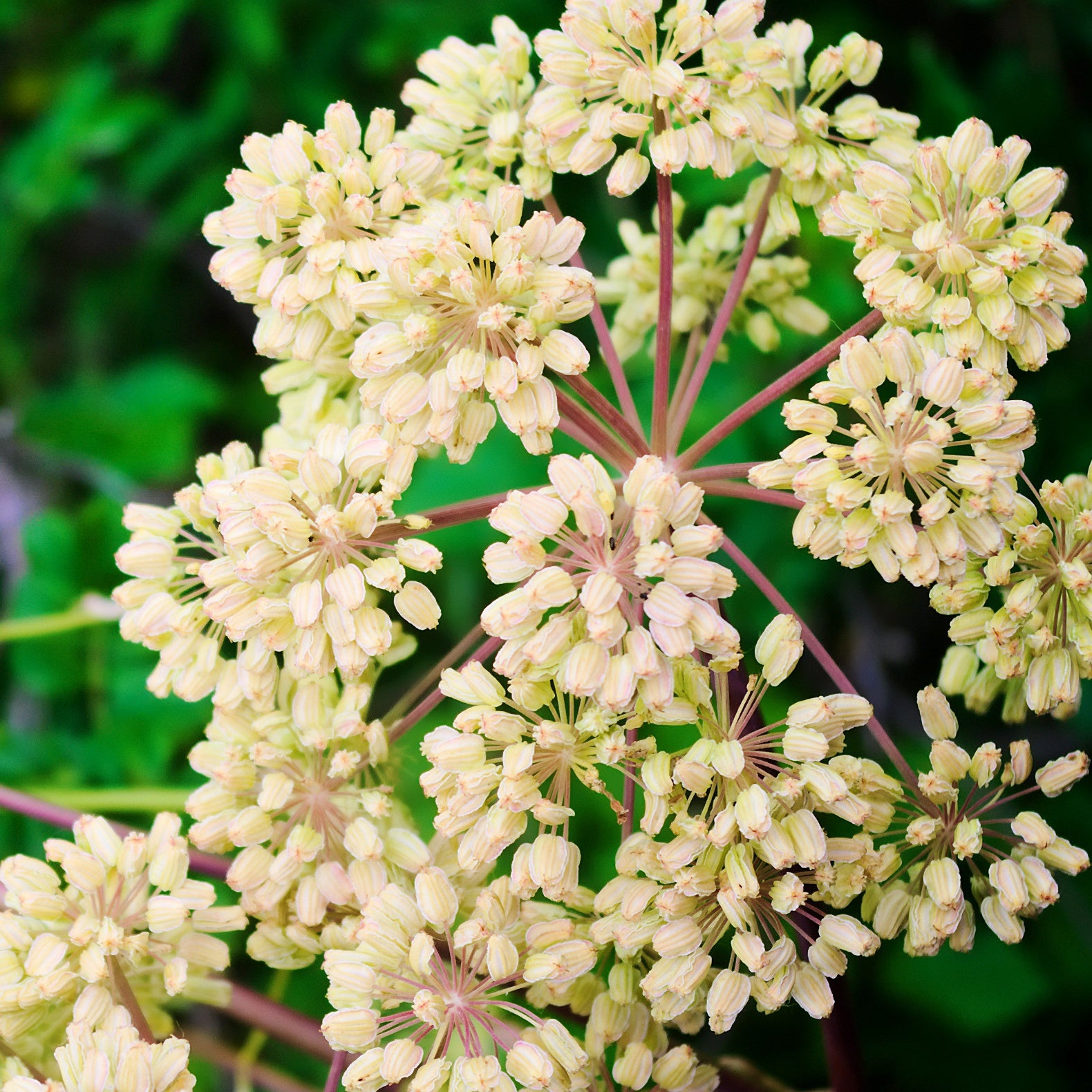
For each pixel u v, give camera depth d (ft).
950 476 0.95
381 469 0.98
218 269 1.02
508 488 1.38
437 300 0.96
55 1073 1.02
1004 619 0.99
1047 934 1.32
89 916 0.99
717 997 0.95
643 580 0.94
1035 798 1.38
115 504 1.35
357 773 1.02
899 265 1.05
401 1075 0.94
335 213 1.00
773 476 0.96
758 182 1.15
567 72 1.00
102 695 1.32
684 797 0.95
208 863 1.06
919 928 0.97
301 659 0.97
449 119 1.08
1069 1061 1.34
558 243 0.96
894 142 1.07
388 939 0.96
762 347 1.18
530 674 0.94
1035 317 0.99
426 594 0.97
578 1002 1.00
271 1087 1.17
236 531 0.97
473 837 0.95
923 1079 1.34
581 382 0.99
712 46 1.01
